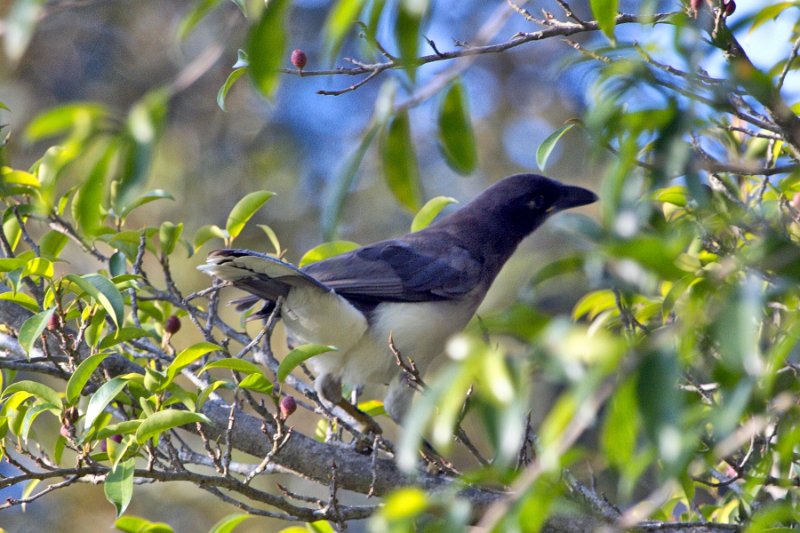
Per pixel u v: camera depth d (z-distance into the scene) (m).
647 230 6.52
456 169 6.58
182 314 10.54
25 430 7.38
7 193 9.49
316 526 8.43
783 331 6.48
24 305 8.35
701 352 5.09
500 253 12.20
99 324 8.13
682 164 4.36
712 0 6.57
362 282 11.07
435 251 11.59
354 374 10.62
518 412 3.89
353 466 8.91
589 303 9.20
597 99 4.63
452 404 3.93
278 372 7.48
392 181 6.12
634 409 3.79
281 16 4.00
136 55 21.00
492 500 8.39
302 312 10.03
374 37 4.36
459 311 11.40
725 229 6.99
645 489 9.91
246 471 8.98
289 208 19.61
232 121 20.33
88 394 8.58
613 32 5.02
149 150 4.19
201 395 7.48
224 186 19.83
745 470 7.73
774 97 5.69
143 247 9.66
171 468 8.21
